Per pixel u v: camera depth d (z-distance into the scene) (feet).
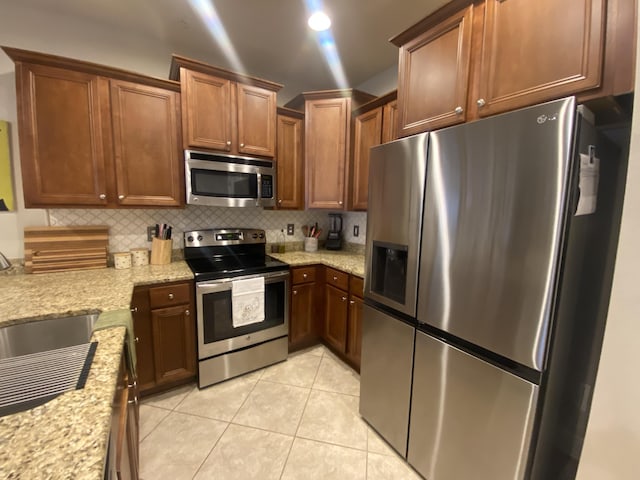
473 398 3.82
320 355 8.44
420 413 4.59
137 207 6.40
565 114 2.83
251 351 7.45
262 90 7.45
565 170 2.85
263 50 7.66
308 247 9.84
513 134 3.22
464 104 4.10
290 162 8.35
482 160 3.53
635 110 2.48
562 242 2.93
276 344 7.87
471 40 4.00
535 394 3.18
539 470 3.45
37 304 4.28
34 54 5.17
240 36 7.02
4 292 4.85
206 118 6.76
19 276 5.91
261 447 5.24
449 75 4.30
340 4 5.86
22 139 5.30
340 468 4.85
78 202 5.82
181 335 6.51
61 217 6.44
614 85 2.83
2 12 5.80
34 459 1.62
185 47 7.52
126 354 3.69
